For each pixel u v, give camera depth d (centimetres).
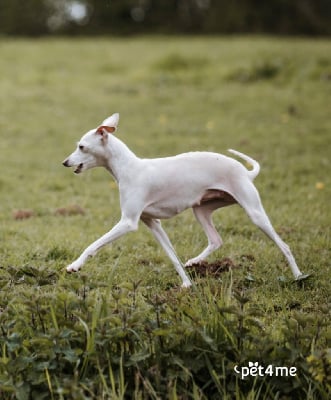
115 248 1048
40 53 3456
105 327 665
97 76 2930
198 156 869
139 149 1833
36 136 2019
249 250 1036
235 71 2809
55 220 1242
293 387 648
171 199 855
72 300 690
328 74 2691
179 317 693
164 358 660
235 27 5091
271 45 3372
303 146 1852
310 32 5066
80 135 2038
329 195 1406
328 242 1081
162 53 3331
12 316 706
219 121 2153
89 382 643
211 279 886
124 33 5388
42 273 755
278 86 2639
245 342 679
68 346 659
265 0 5069
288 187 1481
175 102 2427
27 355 663
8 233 1151
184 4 5375
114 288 888
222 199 891
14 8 5297
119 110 2331
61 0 5366
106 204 1365
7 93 2577
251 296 841
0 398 628
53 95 2564
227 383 662
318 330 668
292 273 928
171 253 878
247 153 1783
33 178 1585
